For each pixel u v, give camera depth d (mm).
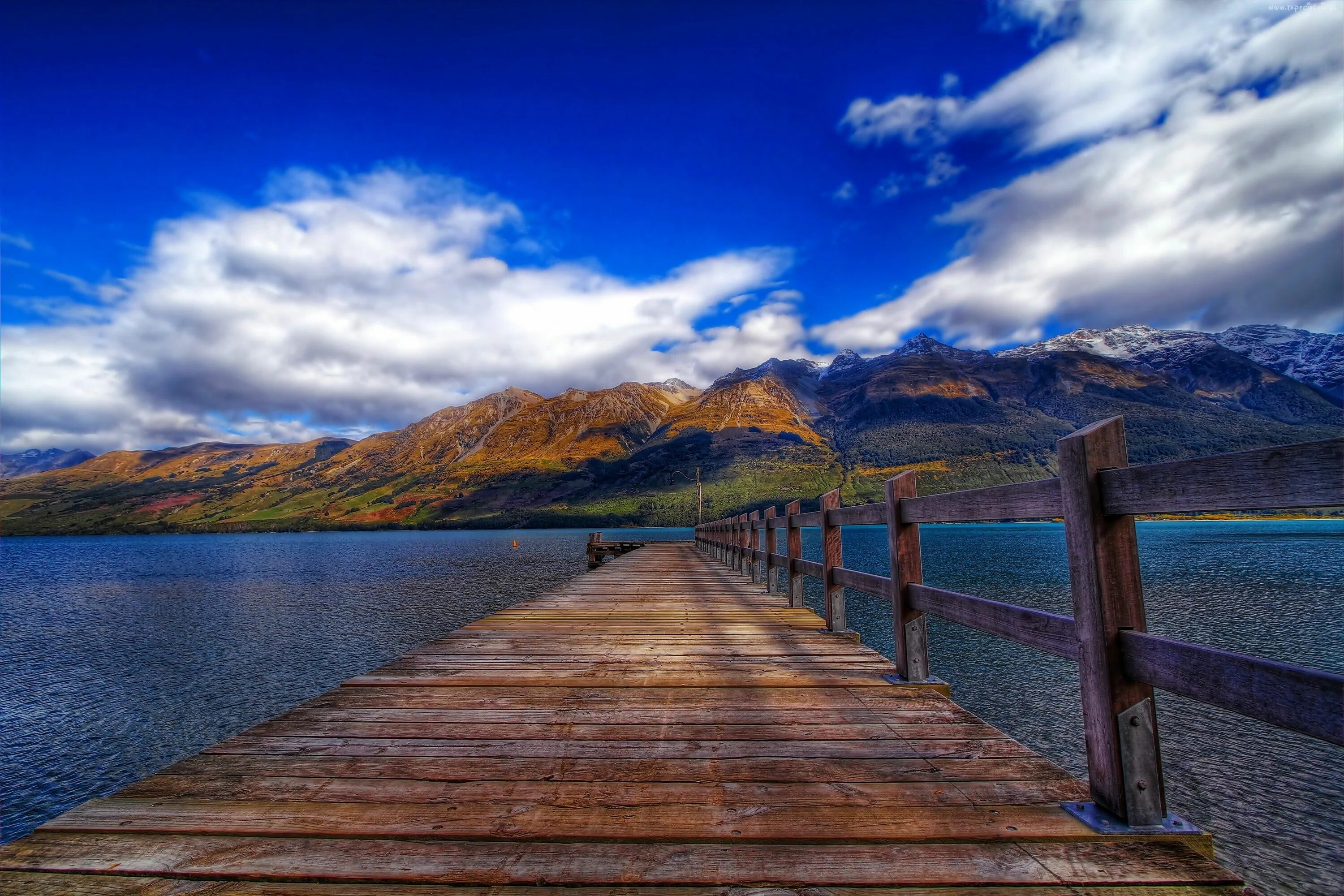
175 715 11781
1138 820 1898
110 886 1672
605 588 9547
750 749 2658
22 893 1640
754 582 10391
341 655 16250
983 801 2123
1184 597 19547
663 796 2199
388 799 2174
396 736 2832
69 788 8695
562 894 1646
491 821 2008
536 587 30922
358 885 1689
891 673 3990
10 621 23656
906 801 2137
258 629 20141
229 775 2369
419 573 40719
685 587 9672
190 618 23312
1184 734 8008
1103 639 1956
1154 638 1806
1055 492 2217
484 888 1669
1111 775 1941
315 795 2201
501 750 2654
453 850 1840
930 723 2982
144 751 10086
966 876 1677
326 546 90812
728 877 1698
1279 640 13266
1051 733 8156
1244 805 6121
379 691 3598
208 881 1701
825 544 5477
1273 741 7730
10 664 16203
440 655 4613
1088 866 1722
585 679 3859
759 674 3980
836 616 5391
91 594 33062
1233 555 36719
